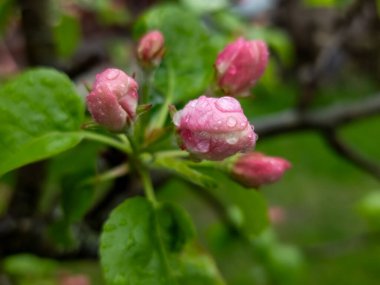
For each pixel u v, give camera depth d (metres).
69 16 0.33
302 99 0.33
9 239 0.26
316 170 0.89
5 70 0.47
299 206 0.77
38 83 0.20
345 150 0.34
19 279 0.36
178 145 0.18
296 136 0.99
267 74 0.35
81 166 0.23
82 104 0.20
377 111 0.33
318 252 0.43
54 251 0.26
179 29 0.23
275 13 0.97
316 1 0.37
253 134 0.18
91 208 0.26
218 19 0.36
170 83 0.22
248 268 0.50
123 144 0.20
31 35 0.28
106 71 0.18
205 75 0.22
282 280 0.39
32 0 0.28
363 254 0.62
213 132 0.17
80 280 0.42
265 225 0.23
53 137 0.20
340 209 0.77
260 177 0.20
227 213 0.36
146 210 0.19
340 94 1.30
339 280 0.58
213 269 0.20
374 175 0.34
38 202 0.26
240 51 0.20
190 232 0.20
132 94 0.18
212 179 0.19
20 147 0.20
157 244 0.19
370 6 0.40
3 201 0.32
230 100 0.18
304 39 0.92
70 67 0.29
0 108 0.20
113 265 0.18
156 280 0.19
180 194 0.72
